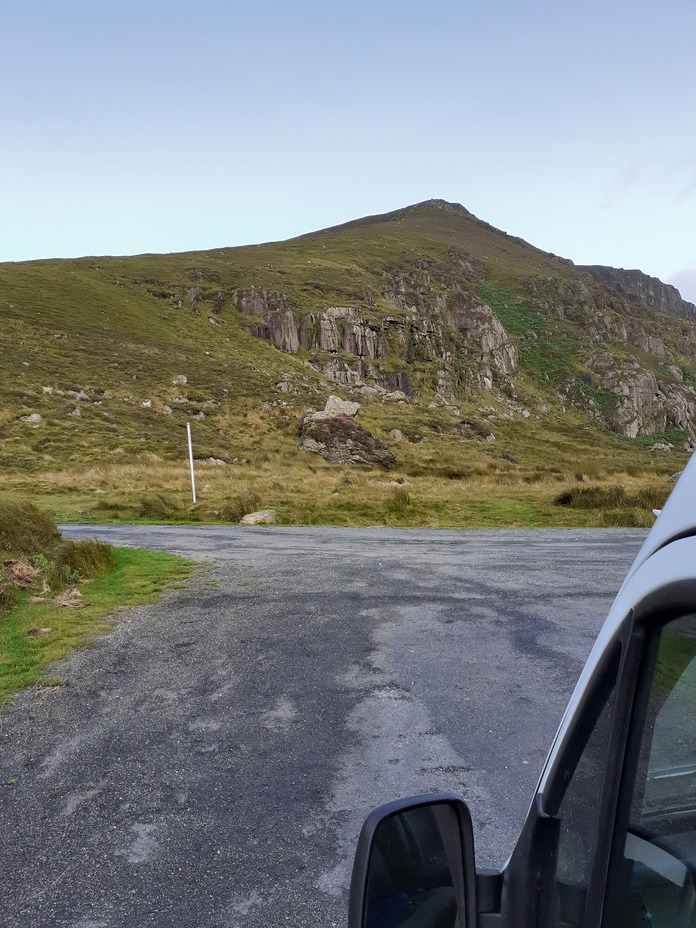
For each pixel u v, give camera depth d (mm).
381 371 90812
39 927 2832
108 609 7777
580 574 9438
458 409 88812
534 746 4293
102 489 23594
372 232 194000
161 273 98188
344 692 5242
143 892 3025
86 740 4531
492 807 3617
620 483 26719
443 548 12062
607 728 1261
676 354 163750
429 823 1437
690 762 1121
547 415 109438
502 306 153250
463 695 5129
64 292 75938
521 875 1396
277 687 5383
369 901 1333
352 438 38125
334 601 8070
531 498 20031
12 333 55594
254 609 7766
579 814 1291
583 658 5871
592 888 1212
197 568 10195
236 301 93438
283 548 12234
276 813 3627
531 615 7281
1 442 33219
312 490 22688
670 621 1139
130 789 3906
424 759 4160
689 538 1129
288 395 59156
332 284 115688
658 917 1138
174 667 5875
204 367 62656
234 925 2812
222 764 4172
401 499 18344
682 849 1135
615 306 170125
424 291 132375
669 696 1147
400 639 6520
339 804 3697
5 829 3543
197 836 3436
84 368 52250
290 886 3039
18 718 4887
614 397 121938
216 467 31953
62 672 5773
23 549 10117
